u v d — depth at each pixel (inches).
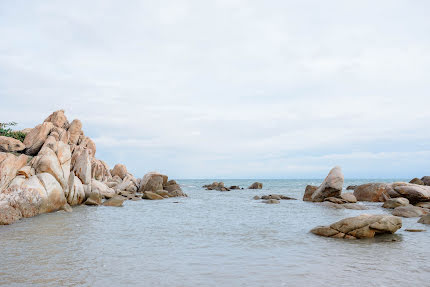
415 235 608.1
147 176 1893.5
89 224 717.9
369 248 495.8
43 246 486.0
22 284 314.7
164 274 354.6
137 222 768.9
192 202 1412.4
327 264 401.1
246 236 597.3
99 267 378.0
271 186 3609.7
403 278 346.3
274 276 350.9
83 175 1294.3
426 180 1990.7
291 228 694.5
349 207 1131.9
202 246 505.0
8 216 718.5
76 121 1775.3
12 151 1427.2
